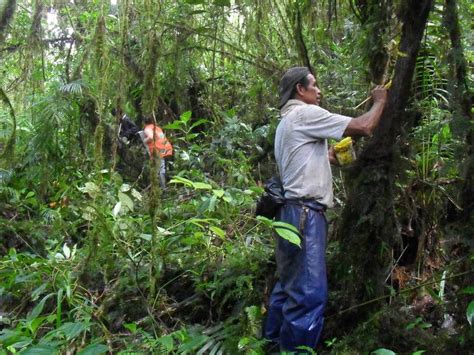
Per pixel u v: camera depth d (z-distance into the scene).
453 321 2.91
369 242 2.94
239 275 3.41
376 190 2.87
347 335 2.91
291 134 2.94
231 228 4.00
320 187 2.93
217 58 5.32
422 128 3.13
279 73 4.41
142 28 3.89
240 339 2.94
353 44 3.51
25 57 4.66
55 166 5.01
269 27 4.35
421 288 3.12
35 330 2.82
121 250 3.62
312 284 2.84
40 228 4.66
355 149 3.39
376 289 2.96
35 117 5.09
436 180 3.21
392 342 2.83
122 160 5.20
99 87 3.49
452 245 2.93
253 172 4.93
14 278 3.70
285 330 2.87
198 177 4.57
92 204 3.52
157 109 4.89
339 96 4.25
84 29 4.78
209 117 5.61
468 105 2.71
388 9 2.93
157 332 3.23
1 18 4.03
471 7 2.93
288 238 2.72
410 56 2.75
